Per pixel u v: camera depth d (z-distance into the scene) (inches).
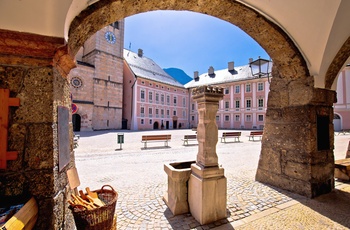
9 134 65.4
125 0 91.2
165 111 1510.8
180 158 308.2
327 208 127.3
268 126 183.6
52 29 65.3
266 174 180.9
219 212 113.0
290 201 139.1
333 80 163.2
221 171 114.3
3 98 64.8
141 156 324.5
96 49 1127.6
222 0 113.6
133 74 1309.1
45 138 68.4
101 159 298.8
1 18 60.6
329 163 161.6
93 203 86.0
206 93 112.3
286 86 169.0
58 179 74.4
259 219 113.0
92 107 1091.9
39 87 68.5
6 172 64.4
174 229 103.4
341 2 114.9
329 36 130.0
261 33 144.6
